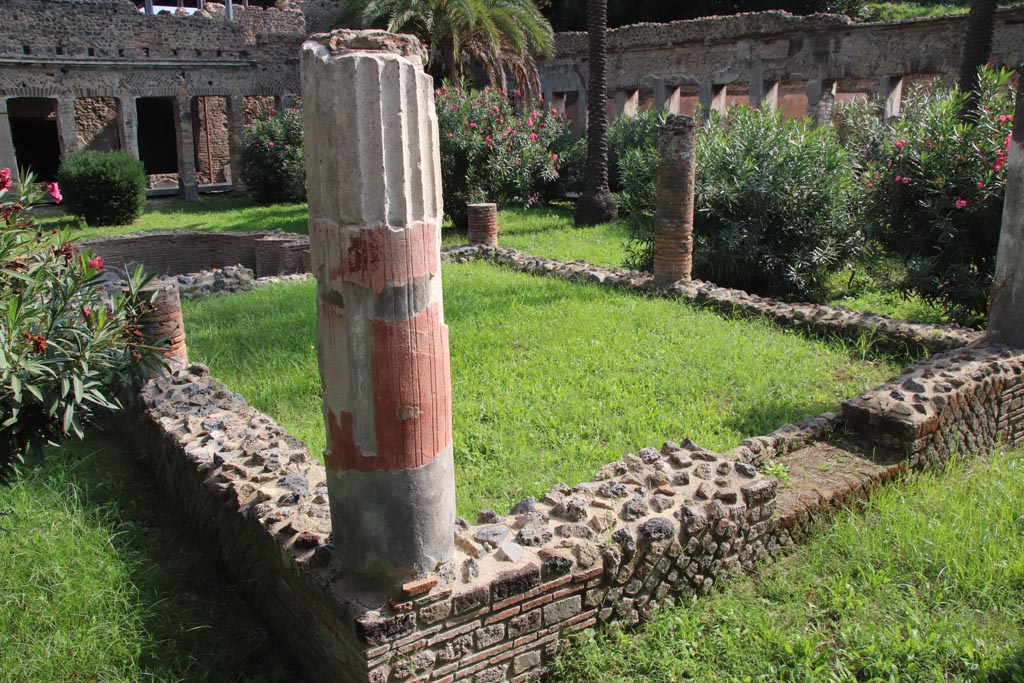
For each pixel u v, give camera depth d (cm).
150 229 1569
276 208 1847
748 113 1024
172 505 471
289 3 2448
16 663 321
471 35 1688
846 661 321
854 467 470
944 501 447
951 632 334
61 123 1822
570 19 2428
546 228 1473
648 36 1947
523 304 855
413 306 278
